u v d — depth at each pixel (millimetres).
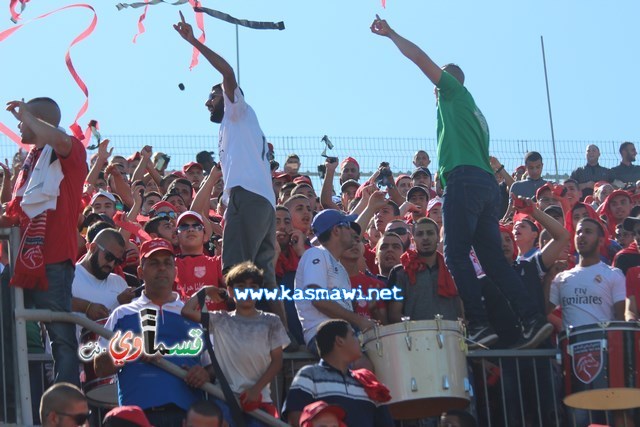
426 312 20156
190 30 18906
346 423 16859
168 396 16875
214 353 17094
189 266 20141
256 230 19031
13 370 17297
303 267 19359
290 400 17016
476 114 20375
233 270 17391
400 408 18703
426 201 27906
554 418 19703
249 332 17281
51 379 18422
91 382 17953
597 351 18891
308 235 23812
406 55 20391
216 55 19078
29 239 17406
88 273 19094
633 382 18766
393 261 21781
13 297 17469
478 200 19953
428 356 18172
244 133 19359
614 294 20656
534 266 21125
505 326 20141
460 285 19766
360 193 28547
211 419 15789
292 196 23578
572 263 23484
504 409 19438
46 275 17422
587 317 20578
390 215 25094
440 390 18031
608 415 19562
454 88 20375
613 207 28359
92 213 22047
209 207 25484
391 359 18172
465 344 18578
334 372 17141
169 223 21812
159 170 29562
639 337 18969
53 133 17562
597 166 35625
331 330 17250
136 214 24047
